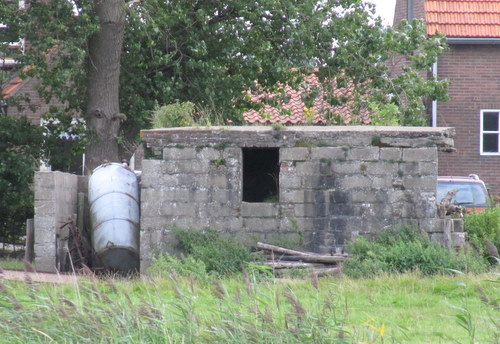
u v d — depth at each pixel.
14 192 87.19
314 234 61.78
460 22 109.12
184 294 35.06
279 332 31.02
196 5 92.19
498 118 107.50
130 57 91.06
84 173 92.06
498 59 107.81
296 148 62.00
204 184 62.47
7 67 105.31
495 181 106.69
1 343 33.66
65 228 69.12
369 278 55.38
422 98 106.06
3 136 87.38
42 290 40.00
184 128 64.44
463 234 62.00
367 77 93.81
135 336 32.38
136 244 66.00
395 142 61.59
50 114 92.50
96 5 84.50
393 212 61.50
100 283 46.97
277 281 47.56
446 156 107.00
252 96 104.00
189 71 92.56
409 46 93.38
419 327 40.03
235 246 59.97
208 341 31.84
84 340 32.75
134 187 68.94
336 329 31.27
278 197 64.44
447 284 50.97
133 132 92.69
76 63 85.06
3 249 90.06
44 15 83.62
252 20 91.69
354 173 61.69
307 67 93.94
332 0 93.44
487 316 41.47
